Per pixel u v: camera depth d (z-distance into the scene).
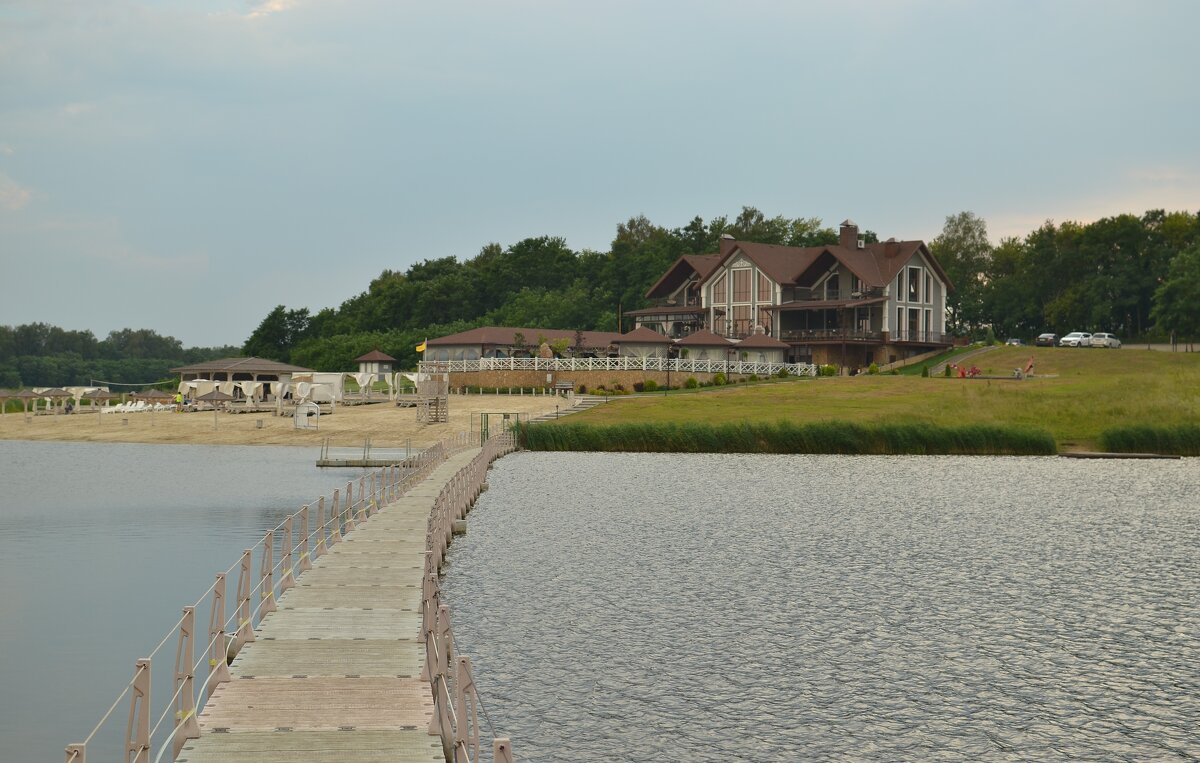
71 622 27.88
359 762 15.26
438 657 16.73
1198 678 23.92
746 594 32.00
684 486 61.38
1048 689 23.08
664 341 119.69
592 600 30.83
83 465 74.31
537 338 130.00
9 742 19.09
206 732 16.48
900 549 40.50
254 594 25.62
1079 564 37.62
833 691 22.72
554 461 76.06
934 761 19.08
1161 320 140.38
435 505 34.81
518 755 18.86
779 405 97.38
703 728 20.39
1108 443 83.94
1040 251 171.62
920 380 110.81
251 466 73.44
